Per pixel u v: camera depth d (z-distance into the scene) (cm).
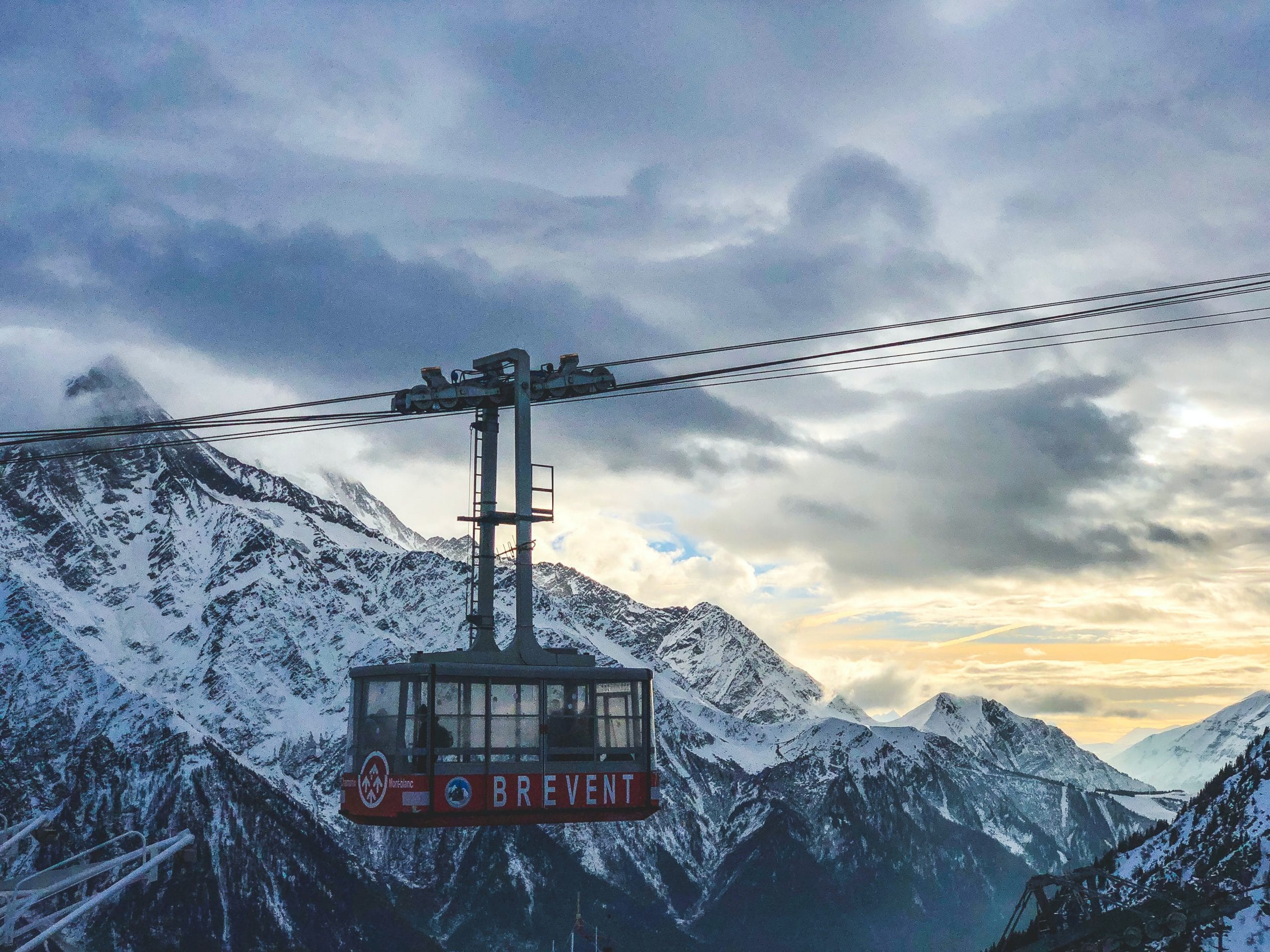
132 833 6469
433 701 4775
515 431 5309
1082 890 12156
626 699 5072
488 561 5284
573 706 4981
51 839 6638
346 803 4922
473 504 5394
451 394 5441
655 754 5072
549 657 5100
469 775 4756
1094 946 11719
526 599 5159
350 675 5034
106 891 6147
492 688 4875
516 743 4859
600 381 5450
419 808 4669
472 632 5203
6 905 5941
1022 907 12519
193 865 6569
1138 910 11956
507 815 4809
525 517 5256
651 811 5012
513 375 5481
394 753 4738
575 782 4912
